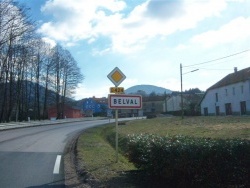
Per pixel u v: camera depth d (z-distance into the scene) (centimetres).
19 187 901
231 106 7125
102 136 3188
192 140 882
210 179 756
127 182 943
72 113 9475
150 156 956
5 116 6494
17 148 1756
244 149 723
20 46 5366
